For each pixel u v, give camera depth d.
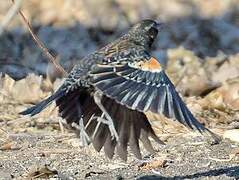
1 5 22.08
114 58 9.34
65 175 10.88
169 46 20.45
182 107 8.78
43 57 19.09
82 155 11.94
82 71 9.34
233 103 15.16
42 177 10.87
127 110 9.64
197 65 18.11
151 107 8.70
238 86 15.53
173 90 8.96
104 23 21.97
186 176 10.70
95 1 22.61
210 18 22.31
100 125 9.66
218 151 11.95
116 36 21.50
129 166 11.33
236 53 19.80
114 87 8.95
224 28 21.62
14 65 18.27
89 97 9.55
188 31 21.39
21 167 11.37
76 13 22.20
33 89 15.58
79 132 9.75
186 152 11.92
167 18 22.44
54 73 16.44
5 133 13.22
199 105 14.75
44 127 13.62
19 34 20.52
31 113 9.09
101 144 9.66
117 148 9.64
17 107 14.80
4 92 15.45
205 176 10.68
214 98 15.26
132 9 22.72
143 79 9.04
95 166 11.39
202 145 12.27
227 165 11.24
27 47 19.67
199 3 23.30
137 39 9.86
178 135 12.85
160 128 13.20
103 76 9.12
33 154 12.05
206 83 15.78
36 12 22.08
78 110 9.48
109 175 10.92
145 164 11.32
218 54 19.27
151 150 9.70
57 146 12.49
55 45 20.48
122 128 9.64
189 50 19.84
